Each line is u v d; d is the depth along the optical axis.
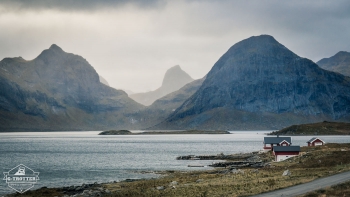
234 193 67.06
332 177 78.31
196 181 93.31
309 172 93.00
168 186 87.00
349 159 112.56
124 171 143.25
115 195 79.06
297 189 66.06
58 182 116.88
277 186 70.81
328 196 57.94
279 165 123.06
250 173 102.81
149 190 82.44
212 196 65.94
